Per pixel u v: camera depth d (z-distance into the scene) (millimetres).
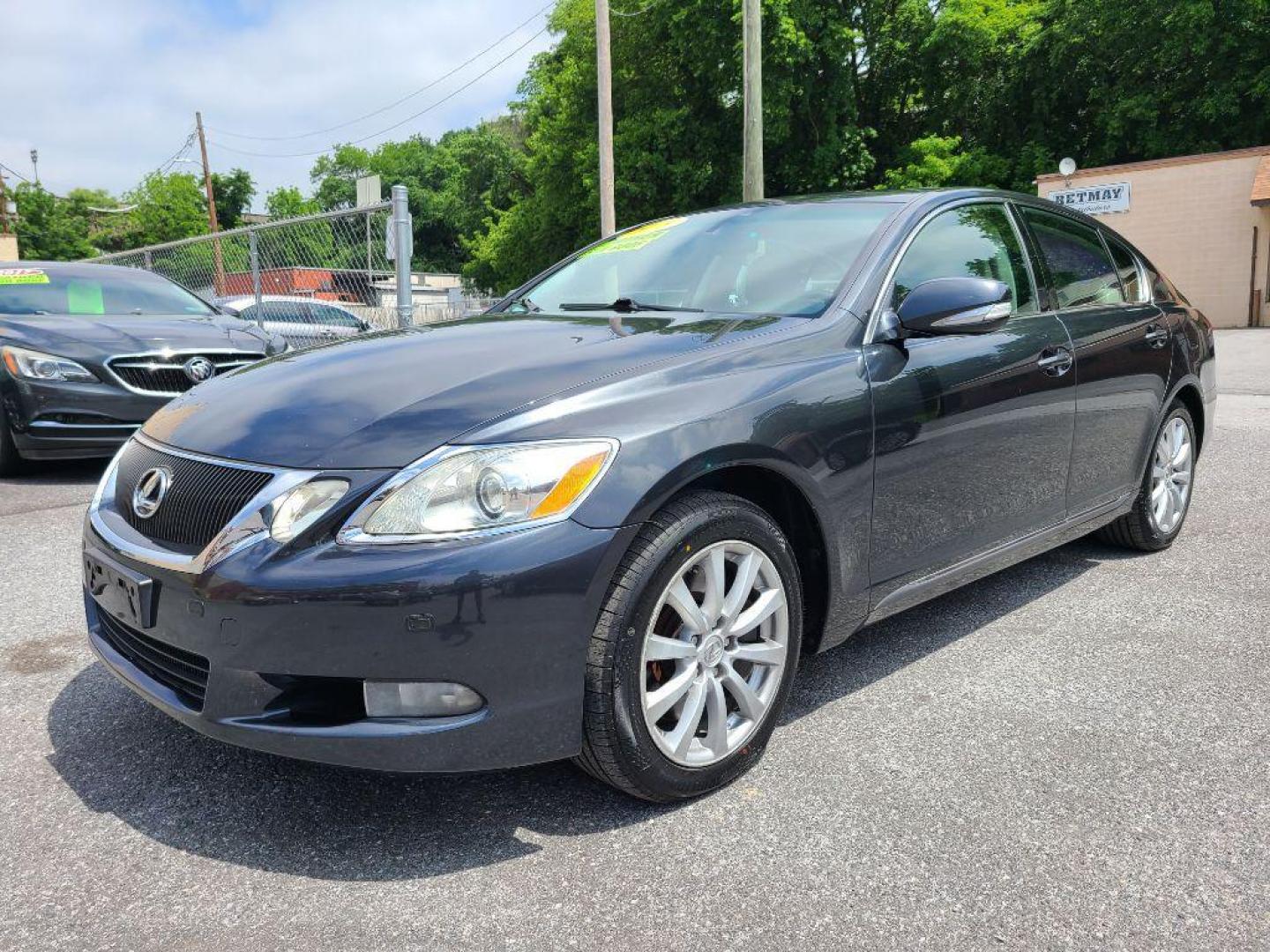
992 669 3057
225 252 10781
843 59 24688
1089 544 4473
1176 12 23953
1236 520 4828
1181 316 4297
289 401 2346
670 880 1978
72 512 5332
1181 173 21250
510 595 1939
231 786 2377
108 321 6297
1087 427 3504
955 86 28391
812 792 2320
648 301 3131
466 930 1825
